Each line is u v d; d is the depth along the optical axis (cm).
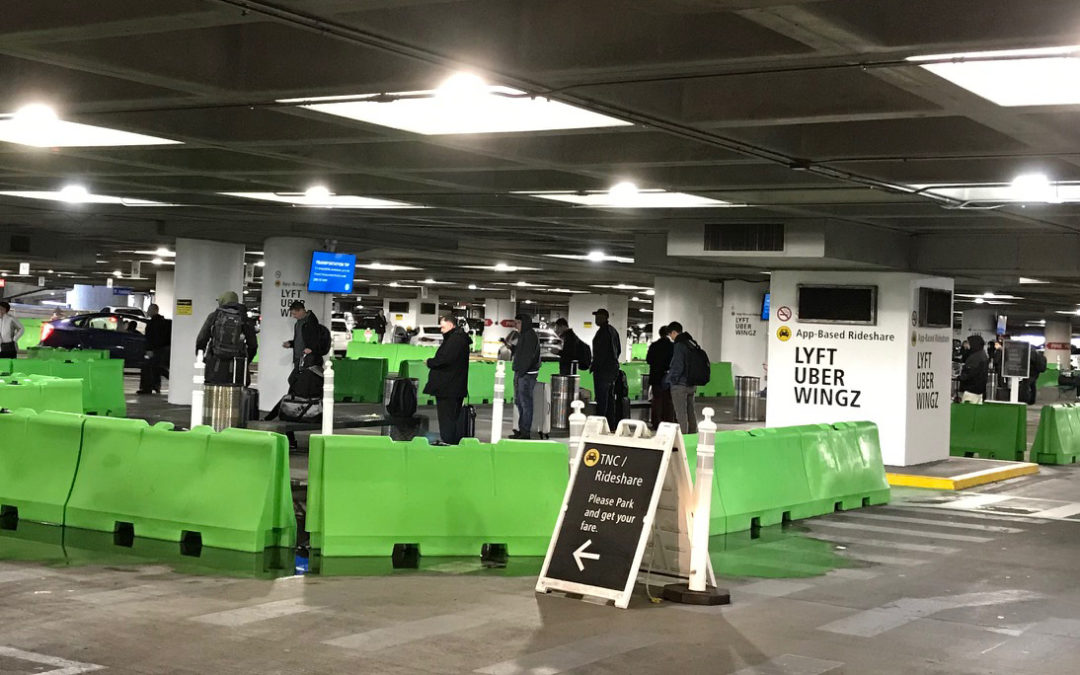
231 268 2441
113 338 3634
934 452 1873
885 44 699
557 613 798
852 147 1115
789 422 1869
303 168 1405
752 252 1692
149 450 1064
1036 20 657
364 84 868
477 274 4153
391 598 830
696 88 956
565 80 825
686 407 1969
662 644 722
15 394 1549
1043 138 986
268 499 999
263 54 903
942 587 938
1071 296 3566
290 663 655
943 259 1798
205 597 815
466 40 766
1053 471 1917
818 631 770
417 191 1577
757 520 1245
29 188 1803
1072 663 710
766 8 629
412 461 1016
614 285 4622
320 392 1695
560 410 2183
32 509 1106
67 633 707
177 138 1173
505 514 1023
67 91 1016
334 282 2331
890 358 1795
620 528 842
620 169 1271
